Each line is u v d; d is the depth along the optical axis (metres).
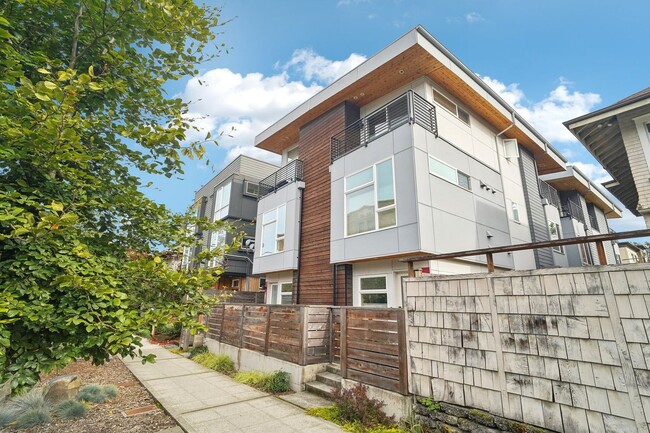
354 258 8.50
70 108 2.30
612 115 7.68
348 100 11.12
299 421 4.75
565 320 3.32
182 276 2.96
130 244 3.56
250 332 8.18
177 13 3.12
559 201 16.56
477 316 3.98
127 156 3.40
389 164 8.16
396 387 4.61
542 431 3.27
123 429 4.58
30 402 5.07
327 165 11.15
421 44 8.68
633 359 2.90
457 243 8.16
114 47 3.34
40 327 2.28
